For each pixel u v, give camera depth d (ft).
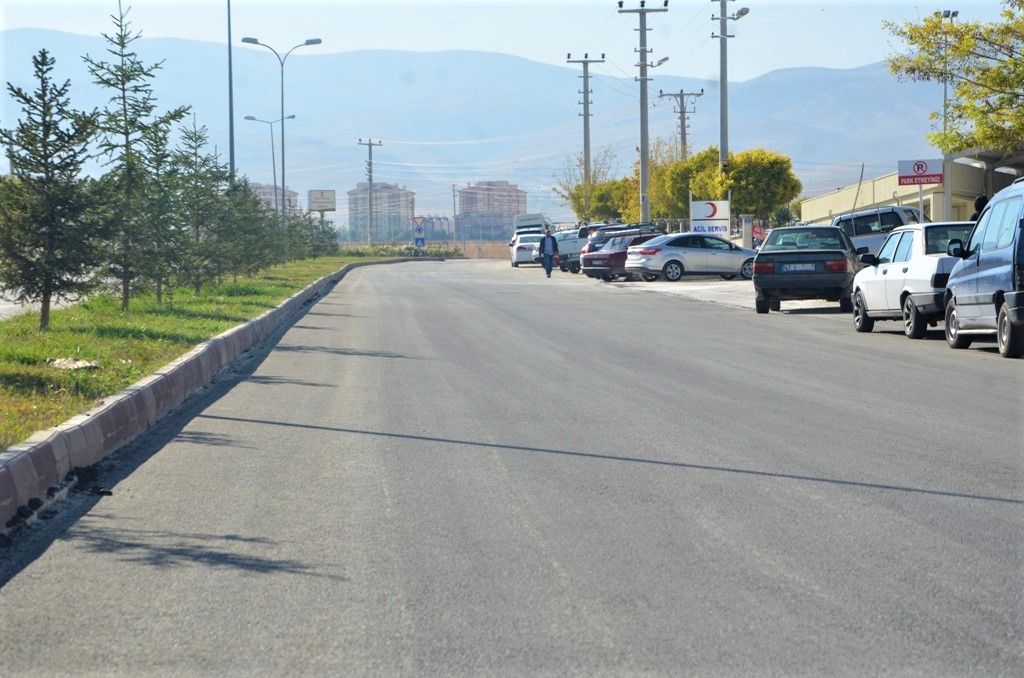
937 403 43.65
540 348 67.21
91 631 19.20
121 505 28.19
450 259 344.90
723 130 193.16
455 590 21.06
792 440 35.91
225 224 110.93
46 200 62.75
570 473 31.32
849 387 48.60
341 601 20.53
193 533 25.40
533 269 234.99
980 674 16.81
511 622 19.27
